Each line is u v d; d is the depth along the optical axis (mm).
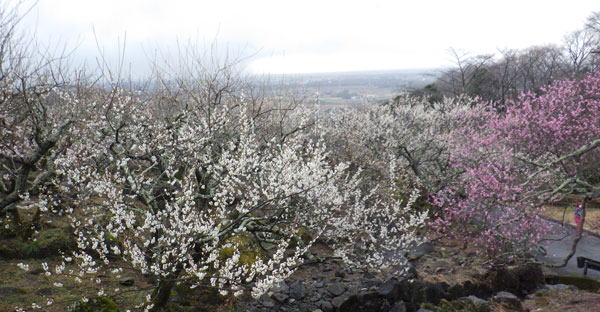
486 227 16047
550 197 15164
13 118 10656
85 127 10648
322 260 11781
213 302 9375
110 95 10531
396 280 11445
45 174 9641
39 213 10906
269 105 14227
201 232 7727
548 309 11836
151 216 7527
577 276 15180
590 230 21719
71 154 9477
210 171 9516
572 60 48250
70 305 7605
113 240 10148
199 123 11469
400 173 21969
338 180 13742
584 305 11820
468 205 16516
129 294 8781
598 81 18766
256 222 10516
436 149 23047
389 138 22109
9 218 10578
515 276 13875
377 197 17562
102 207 8672
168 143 9742
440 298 11875
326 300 10359
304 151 14938
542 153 19688
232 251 10711
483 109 25500
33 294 8164
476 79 48969
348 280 11664
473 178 17203
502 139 19641
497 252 15438
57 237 10219
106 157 10227
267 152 11242
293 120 15422
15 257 9656
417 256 15281
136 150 10414
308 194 10695
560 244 19953
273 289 10484
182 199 7973
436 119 27625
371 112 27688
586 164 19375
